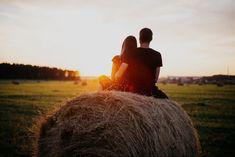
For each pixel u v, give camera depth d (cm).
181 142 436
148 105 414
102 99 388
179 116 470
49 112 438
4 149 793
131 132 366
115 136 361
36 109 1656
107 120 369
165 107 452
